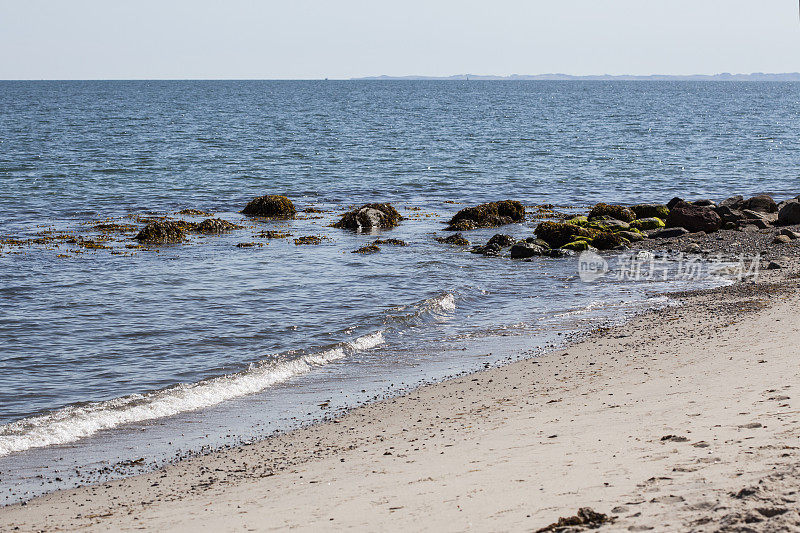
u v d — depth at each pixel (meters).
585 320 20.30
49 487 10.88
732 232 33.34
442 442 11.27
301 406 14.49
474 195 47.62
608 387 13.58
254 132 96.81
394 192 48.88
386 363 17.31
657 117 136.00
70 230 34.25
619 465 8.52
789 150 75.25
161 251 30.31
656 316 19.91
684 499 6.89
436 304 22.27
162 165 60.53
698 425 9.81
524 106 182.12
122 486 10.74
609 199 45.81
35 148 72.19
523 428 11.43
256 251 30.59
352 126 109.62
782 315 17.67
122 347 18.47
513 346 18.16
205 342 18.88
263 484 10.09
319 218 39.34
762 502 6.45
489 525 7.14
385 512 8.04
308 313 21.55
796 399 10.37
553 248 30.39
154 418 13.98
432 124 114.81
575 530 6.57
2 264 27.22
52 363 17.27
